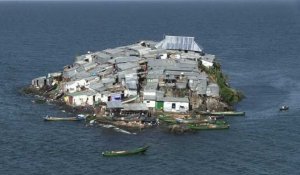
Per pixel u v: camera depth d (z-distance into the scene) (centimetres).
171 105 16762
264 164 12725
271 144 14175
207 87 17875
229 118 16638
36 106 17900
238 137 14725
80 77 19012
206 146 13938
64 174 11988
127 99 17188
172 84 17950
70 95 17800
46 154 13288
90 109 17162
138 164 12612
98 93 17650
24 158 13000
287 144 14188
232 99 18575
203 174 12025
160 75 18350
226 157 13150
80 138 14550
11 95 19462
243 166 12569
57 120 16175
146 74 18862
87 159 12938
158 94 17100
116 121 15700
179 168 12381
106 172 12112
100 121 15838
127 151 13188
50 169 12288
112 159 12938
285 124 16025
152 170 12238
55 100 18412
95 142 14188
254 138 14662
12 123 15962
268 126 15800
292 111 17550
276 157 13200
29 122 16088
